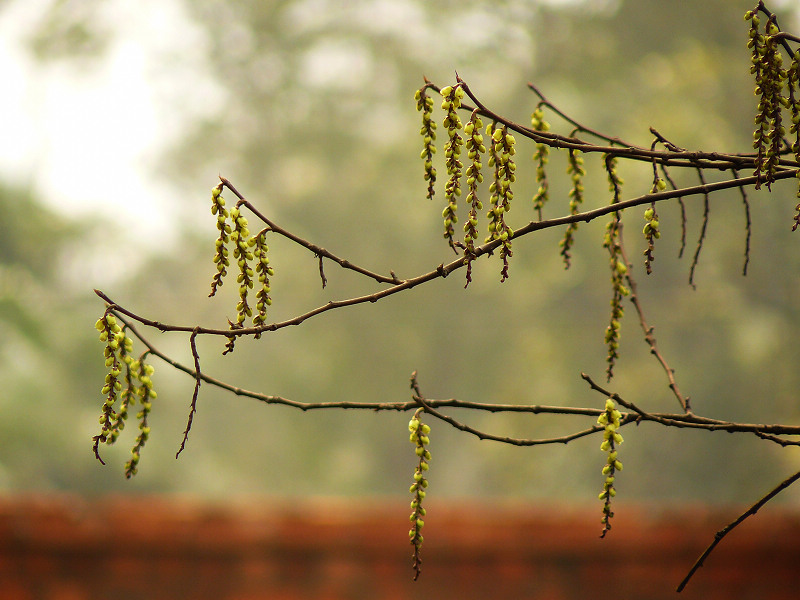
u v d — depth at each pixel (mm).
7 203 21828
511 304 26391
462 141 1868
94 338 20906
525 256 24328
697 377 23734
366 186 28844
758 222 23047
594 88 28766
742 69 26641
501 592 6426
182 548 6438
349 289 28203
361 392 27891
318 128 30812
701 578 6367
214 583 6422
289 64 32094
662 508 6605
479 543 6488
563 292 25484
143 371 1985
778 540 6355
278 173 31406
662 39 28734
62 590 6305
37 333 19875
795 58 1903
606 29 29531
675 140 24312
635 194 21078
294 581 6461
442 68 30484
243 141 32094
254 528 6484
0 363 18531
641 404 23828
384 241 28172
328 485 26984
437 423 27609
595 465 23656
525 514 6582
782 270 23328
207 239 31094
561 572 6449
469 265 1864
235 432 27000
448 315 27031
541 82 29531
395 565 6504
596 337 25109
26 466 18719
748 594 6324
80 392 20594
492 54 30656
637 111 25859
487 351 26797
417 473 1977
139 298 29500
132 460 1963
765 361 23469
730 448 23406
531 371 25422
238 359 27359
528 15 30344
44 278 22828
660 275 24594
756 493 22688
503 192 1875
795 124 1906
